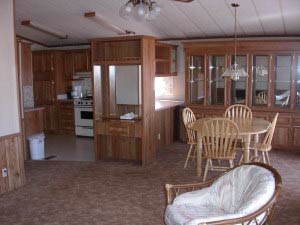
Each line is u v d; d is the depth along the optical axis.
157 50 6.69
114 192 4.09
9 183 4.16
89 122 7.70
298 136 5.92
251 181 2.50
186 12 5.54
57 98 8.12
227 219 2.15
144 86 5.11
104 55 5.51
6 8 4.06
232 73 4.95
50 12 6.05
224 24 6.04
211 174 4.70
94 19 6.12
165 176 4.68
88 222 3.31
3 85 4.06
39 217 3.43
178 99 7.38
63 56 8.18
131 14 3.48
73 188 4.25
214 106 6.39
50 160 5.71
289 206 3.59
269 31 6.21
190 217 2.42
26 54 6.16
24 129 5.86
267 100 6.06
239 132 4.19
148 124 5.29
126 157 5.61
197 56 6.46
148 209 3.59
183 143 6.77
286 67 5.94
